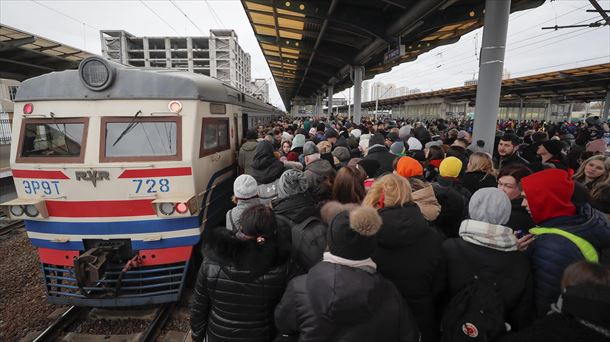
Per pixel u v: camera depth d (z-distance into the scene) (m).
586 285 1.22
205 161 4.06
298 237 2.26
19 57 11.80
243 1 9.23
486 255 1.78
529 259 1.87
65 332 3.51
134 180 3.53
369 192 2.08
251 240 1.87
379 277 1.46
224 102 5.04
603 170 3.36
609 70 14.74
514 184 2.55
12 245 5.96
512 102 35.41
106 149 3.56
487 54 5.63
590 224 1.83
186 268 3.74
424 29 9.04
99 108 3.62
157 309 3.84
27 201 3.51
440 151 4.36
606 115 20.23
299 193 2.55
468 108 38.81
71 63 13.19
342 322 1.36
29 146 3.65
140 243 3.60
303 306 1.48
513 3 7.48
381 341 1.42
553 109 33.12
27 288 4.44
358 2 8.91
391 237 1.83
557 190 1.91
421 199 2.57
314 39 13.59
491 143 5.88
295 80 29.34
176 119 3.71
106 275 3.65
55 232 3.59
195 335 2.15
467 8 8.71
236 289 1.89
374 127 9.66
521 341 1.28
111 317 3.70
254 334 1.93
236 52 106.38
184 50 100.00
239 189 2.63
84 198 3.51
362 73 14.91
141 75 3.67
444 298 2.01
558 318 1.25
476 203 1.88
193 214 3.63
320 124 8.84
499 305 1.67
